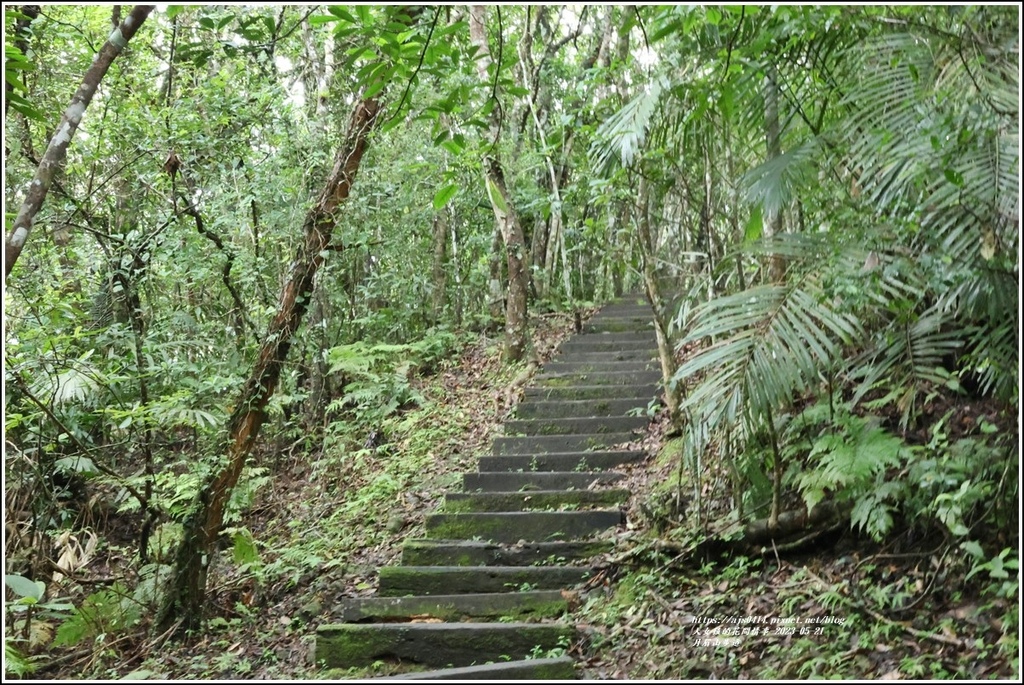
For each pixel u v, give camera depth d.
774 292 3.21
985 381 3.66
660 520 4.28
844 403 3.86
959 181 2.79
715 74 3.48
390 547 5.02
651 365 6.81
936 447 3.45
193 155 5.67
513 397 6.75
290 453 7.24
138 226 5.66
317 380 7.58
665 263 5.05
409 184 7.37
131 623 4.23
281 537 5.75
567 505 4.89
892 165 3.08
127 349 5.40
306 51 6.46
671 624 3.50
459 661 3.55
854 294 2.99
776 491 3.74
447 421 6.94
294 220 6.02
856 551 3.62
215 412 4.91
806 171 3.37
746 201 3.76
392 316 8.44
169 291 6.61
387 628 3.64
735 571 3.73
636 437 5.65
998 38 3.20
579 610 3.85
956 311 3.32
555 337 8.16
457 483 5.64
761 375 3.02
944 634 2.97
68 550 4.55
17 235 3.11
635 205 4.69
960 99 3.07
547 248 8.70
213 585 4.70
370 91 3.28
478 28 6.57
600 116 4.99
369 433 7.19
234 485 4.42
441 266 9.03
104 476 4.96
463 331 9.05
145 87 5.84
